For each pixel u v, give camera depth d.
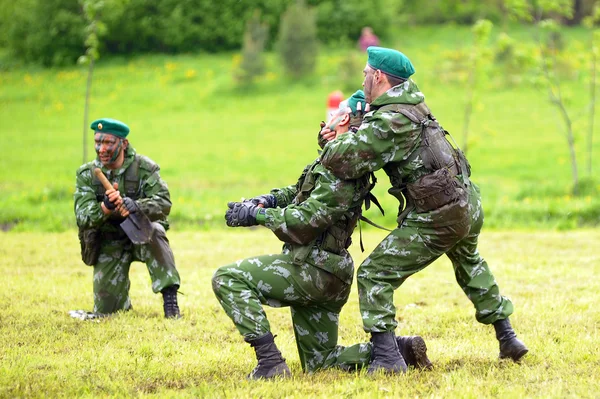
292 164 50.69
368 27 82.62
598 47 40.94
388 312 10.52
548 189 35.62
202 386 10.34
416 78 70.31
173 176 46.53
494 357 11.98
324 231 10.59
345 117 10.85
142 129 62.47
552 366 11.34
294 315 11.20
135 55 84.06
